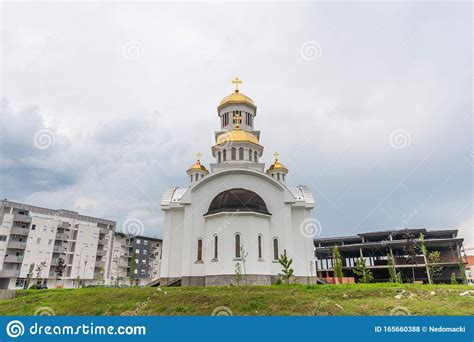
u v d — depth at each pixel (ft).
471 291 61.36
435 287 68.64
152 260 278.26
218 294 61.05
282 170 137.49
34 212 204.74
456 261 179.01
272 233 105.50
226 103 141.38
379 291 63.57
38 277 188.55
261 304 54.39
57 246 209.26
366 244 192.24
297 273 104.06
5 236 188.96
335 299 60.13
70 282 211.82
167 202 115.96
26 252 194.59
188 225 105.50
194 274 100.27
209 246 99.76
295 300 54.95
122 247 260.62
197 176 137.39
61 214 217.56
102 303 62.90
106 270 237.66
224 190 110.52
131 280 162.81
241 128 138.31
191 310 54.19
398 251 202.39
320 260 236.22
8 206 193.26
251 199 103.35
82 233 223.92
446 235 192.24
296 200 110.93
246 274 93.45
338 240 217.77
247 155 127.34
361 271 126.41
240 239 97.09
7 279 186.50
